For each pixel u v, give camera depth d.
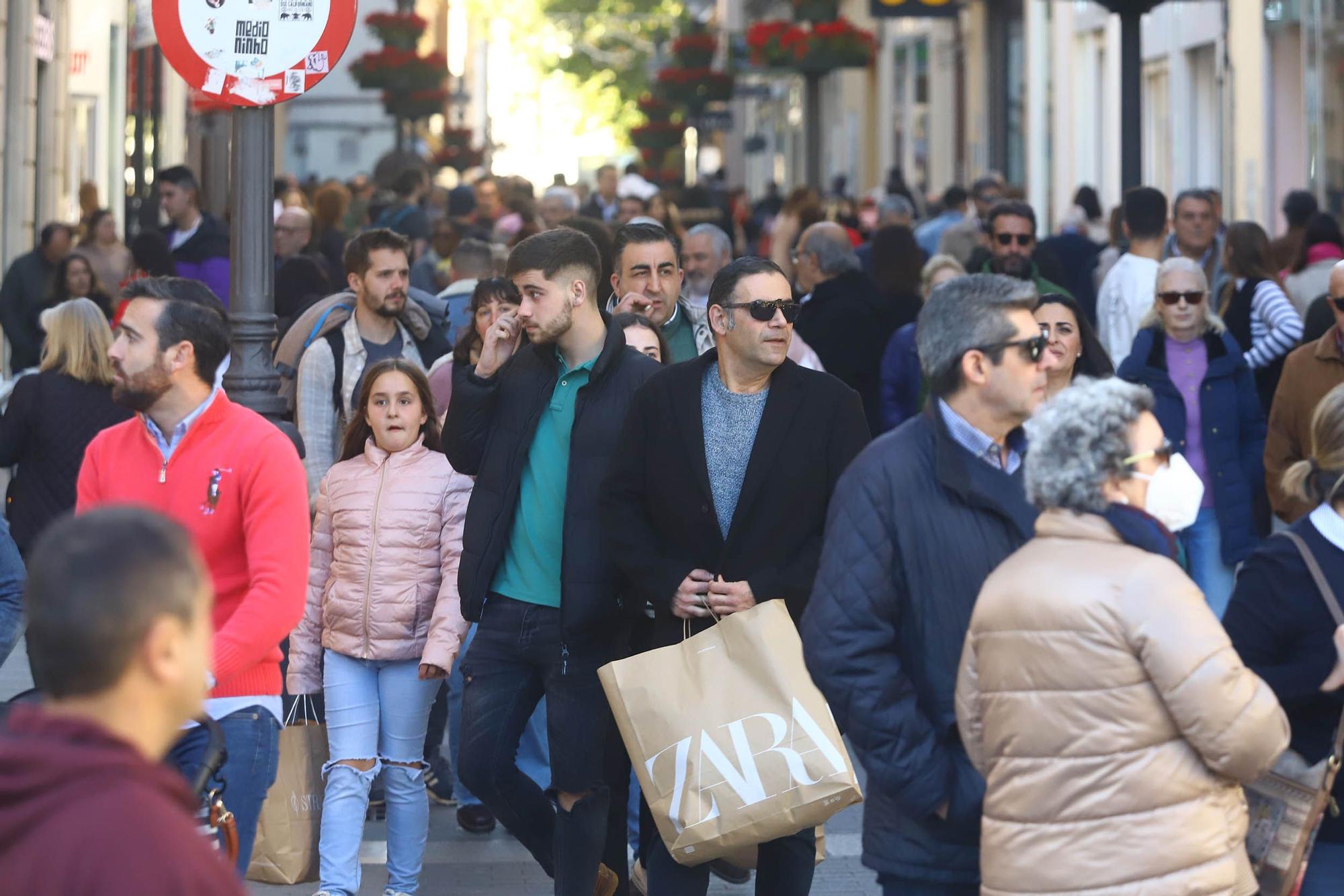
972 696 13.73
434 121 152.38
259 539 16.36
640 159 167.88
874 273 39.59
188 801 8.88
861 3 151.88
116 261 58.19
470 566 20.11
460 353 26.52
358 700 22.11
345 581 22.16
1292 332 33.69
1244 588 15.56
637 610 19.64
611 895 20.58
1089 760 12.84
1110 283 34.84
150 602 8.84
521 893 23.12
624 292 26.36
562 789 19.84
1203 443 27.80
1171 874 12.77
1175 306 27.69
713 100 133.25
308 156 148.88
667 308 26.36
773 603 17.72
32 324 55.47
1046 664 12.95
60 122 77.19
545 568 20.14
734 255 73.88
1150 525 13.20
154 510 9.19
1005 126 115.50
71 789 8.45
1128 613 12.78
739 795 17.06
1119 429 13.27
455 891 23.23
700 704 17.38
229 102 25.00
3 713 13.01
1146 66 86.94
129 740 8.75
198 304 16.61
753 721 17.23
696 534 18.89
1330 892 15.34
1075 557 13.10
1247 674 12.86
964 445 14.88
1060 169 101.69
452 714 26.95
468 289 35.88
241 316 25.88
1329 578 15.24
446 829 26.31
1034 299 14.81
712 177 154.00
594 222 28.61
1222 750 12.72
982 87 116.56
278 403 26.05
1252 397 28.14
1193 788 12.88
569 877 19.73
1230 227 34.88
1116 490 13.47
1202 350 27.97
